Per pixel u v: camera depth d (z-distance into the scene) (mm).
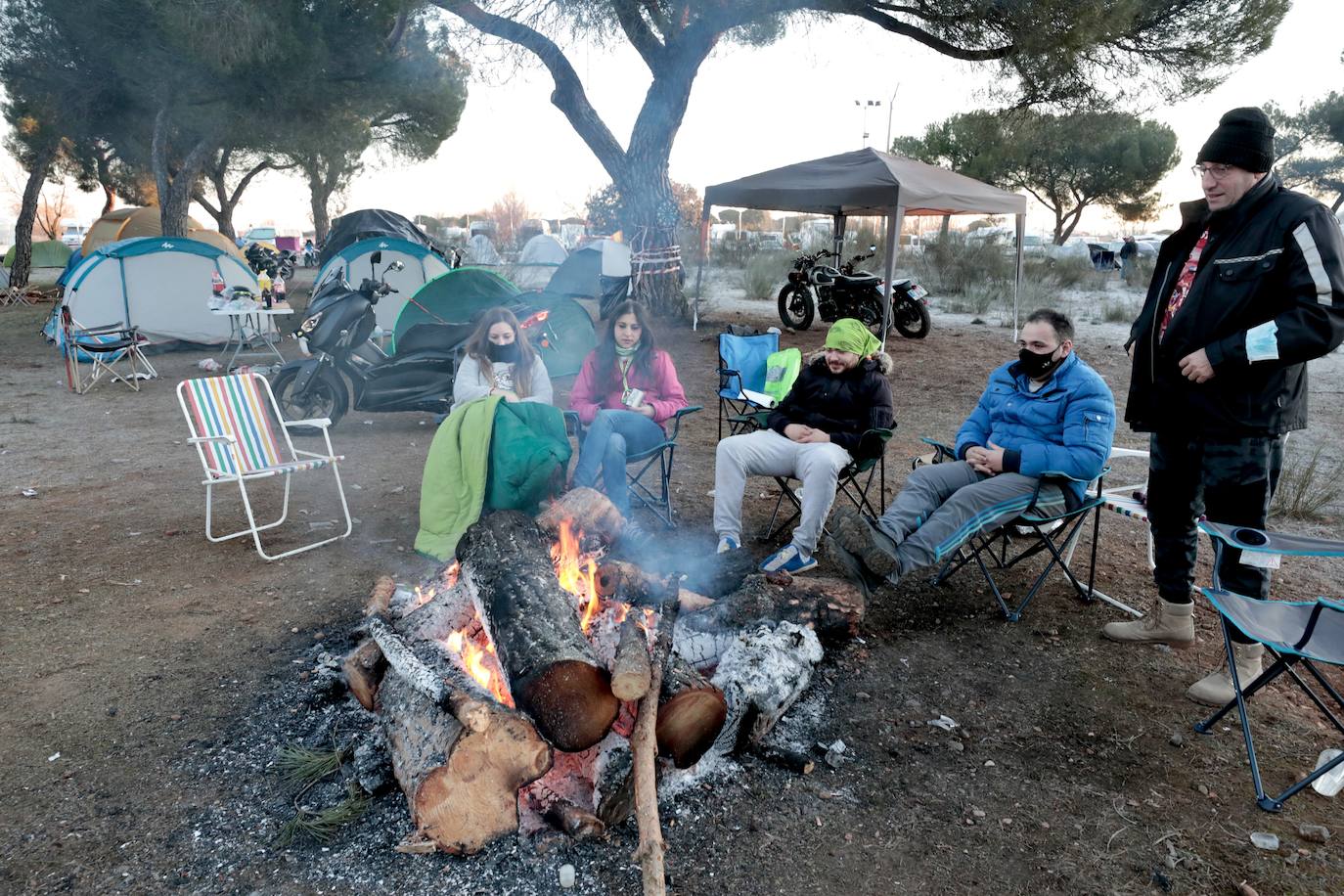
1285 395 2730
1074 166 32844
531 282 17844
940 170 10719
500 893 2039
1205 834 2270
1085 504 3510
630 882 2076
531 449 3818
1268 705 2887
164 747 2588
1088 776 2521
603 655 2580
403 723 2320
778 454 3951
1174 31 9828
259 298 11344
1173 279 2998
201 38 10734
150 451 6258
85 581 3852
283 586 3801
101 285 10609
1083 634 3410
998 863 2170
